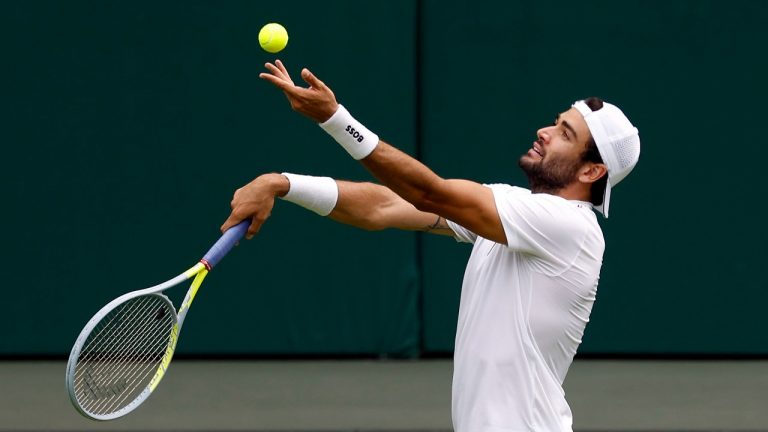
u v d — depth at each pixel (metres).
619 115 12.14
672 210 27.06
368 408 22.56
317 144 26.91
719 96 26.92
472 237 13.37
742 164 27.00
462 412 11.88
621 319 27.28
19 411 22.27
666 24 26.81
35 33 26.86
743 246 27.08
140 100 26.97
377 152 11.17
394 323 27.27
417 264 27.31
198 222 27.00
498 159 26.89
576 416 22.06
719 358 27.69
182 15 26.84
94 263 27.06
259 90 26.88
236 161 26.94
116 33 26.89
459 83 26.91
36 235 27.03
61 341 27.14
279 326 27.22
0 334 27.14
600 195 12.29
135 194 27.00
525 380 11.56
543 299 11.62
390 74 26.80
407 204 13.17
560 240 11.53
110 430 20.73
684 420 21.72
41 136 26.95
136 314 13.31
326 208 12.84
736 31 26.89
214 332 27.20
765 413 22.27
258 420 21.53
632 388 24.66
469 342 11.84
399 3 26.78
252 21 26.84
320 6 26.81
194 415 21.95
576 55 26.88
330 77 26.83
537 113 26.88
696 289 27.19
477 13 26.86
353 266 27.19
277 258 27.14
